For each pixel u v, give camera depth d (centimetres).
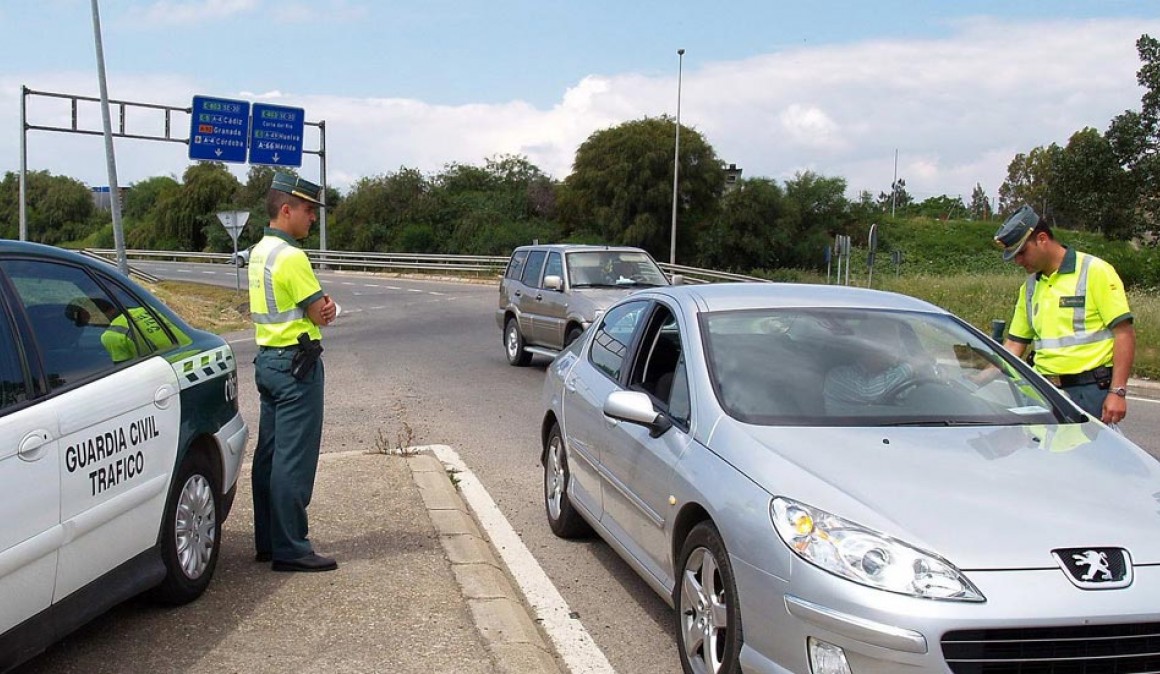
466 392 1294
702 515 419
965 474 371
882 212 7575
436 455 884
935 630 312
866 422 424
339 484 725
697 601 409
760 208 6078
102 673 406
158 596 469
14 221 8619
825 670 332
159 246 8038
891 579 322
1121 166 4378
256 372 532
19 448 352
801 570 339
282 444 527
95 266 461
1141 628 318
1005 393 463
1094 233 5938
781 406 436
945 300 2417
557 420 634
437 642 440
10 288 388
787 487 365
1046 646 315
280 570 534
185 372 483
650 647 466
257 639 443
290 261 517
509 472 821
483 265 4575
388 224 6869
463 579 521
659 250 6150
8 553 343
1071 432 428
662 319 538
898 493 354
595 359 605
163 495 452
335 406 1177
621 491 502
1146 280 4056
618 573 570
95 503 395
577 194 6294
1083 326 555
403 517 638
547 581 554
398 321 2447
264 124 3997
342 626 458
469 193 7094
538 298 1490
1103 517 343
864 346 482
